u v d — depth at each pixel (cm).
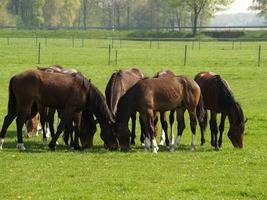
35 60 5106
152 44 8256
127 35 10912
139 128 2248
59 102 1716
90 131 1797
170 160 1577
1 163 1499
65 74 1734
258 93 3372
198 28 11838
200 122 1834
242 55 6184
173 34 10938
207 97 1842
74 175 1384
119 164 1509
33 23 14575
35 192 1230
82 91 1725
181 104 1766
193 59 5619
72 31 11075
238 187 1293
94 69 4416
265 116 2553
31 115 1900
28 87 1680
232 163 1546
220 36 10744
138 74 1952
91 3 16525
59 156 1606
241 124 1816
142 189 1266
